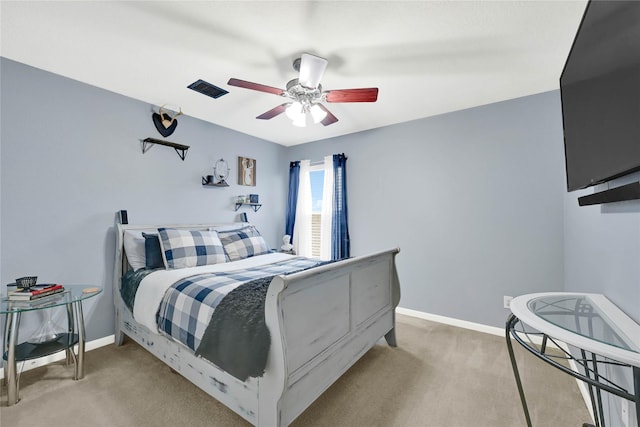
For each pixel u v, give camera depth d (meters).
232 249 2.99
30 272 2.12
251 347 1.29
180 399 1.77
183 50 1.94
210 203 3.40
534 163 2.61
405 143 3.36
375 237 3.58
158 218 2.90
